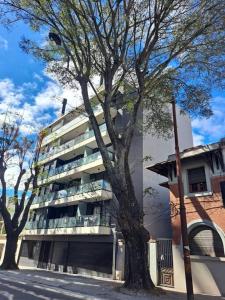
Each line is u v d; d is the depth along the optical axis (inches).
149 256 641.0
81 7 495.5
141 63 518.9
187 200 601.6
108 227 813.2
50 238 1055.6
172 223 614.2
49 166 1238.3
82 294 428.1
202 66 546.0
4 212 907.4
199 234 565.6
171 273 588.4
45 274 756.6
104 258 800.3
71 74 571.5
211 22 486.0
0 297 366.3
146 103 646.5
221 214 538.6
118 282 634.8
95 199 889.5
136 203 480.4
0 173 932.0
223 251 519.2
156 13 484.1
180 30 510.9
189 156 608.7
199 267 538.6
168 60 526.9
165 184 680.4
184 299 404.8
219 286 499.8
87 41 525.0
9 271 789.2
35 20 521.7
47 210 1106.7
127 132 533.3
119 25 529.3
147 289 429.1
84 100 555.5
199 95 560.7
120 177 487.5
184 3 485.1
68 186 1097.4
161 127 676.7
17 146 967.6
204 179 598.2
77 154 1151.0
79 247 910.4
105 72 550.0
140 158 870.4
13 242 887.1
